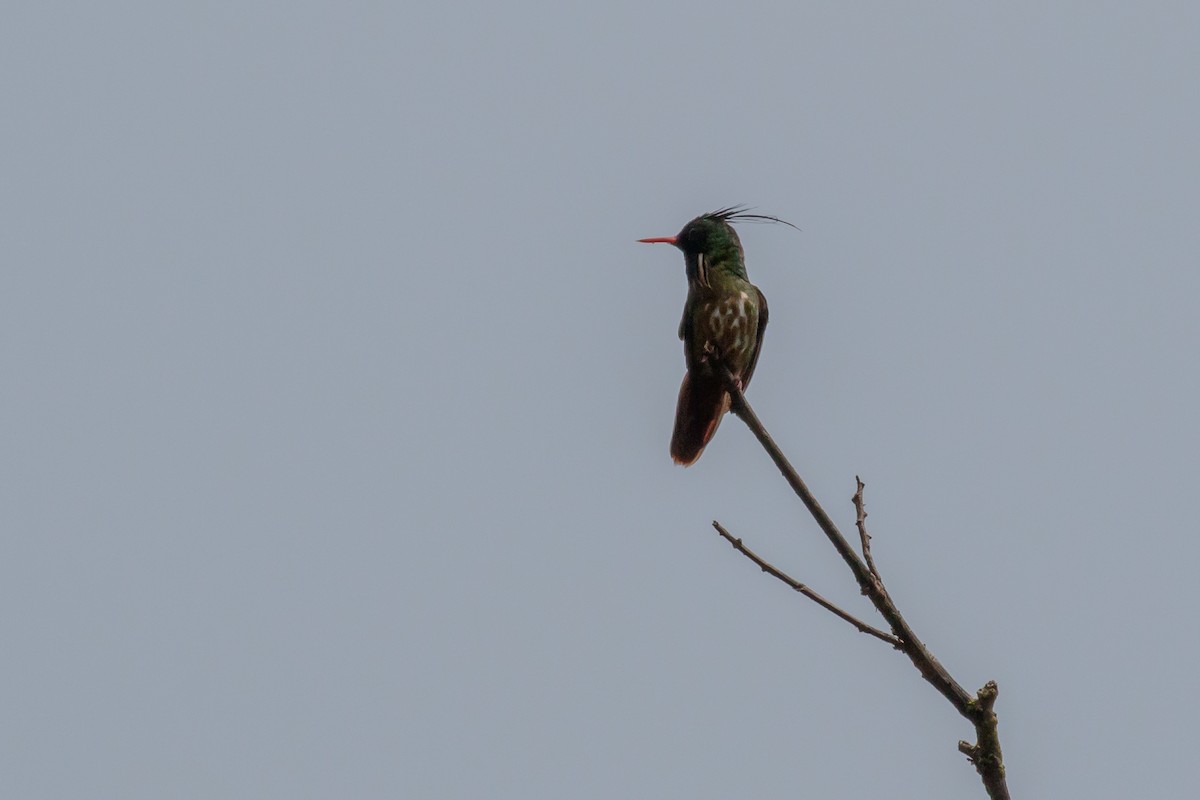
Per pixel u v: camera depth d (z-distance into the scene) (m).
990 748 7.93
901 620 8.27
